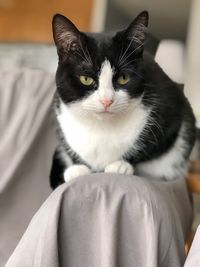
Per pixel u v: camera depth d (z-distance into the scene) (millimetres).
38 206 1223
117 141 1021
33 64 2156
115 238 807
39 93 1332
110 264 790
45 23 2211
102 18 2209
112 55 974
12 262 819
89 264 826
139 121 1021
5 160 1232
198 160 1385
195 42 2172
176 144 1114
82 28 2209
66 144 1109
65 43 995
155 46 1413
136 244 827
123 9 2240
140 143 1032
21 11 2234
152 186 872
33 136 1271
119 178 856
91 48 979
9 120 1291
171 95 1093
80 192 819
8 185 1209
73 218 819
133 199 824
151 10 2260
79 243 825
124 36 989
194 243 804
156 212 809
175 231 843
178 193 1023
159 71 1128
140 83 1002
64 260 825
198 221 1401
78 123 1034
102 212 818
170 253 819
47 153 1303
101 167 1063
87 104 966
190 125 1168
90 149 1034
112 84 964
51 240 785
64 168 1201
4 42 2248
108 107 947
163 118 1040
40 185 1263
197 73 2107
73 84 988
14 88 1327
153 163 1087
